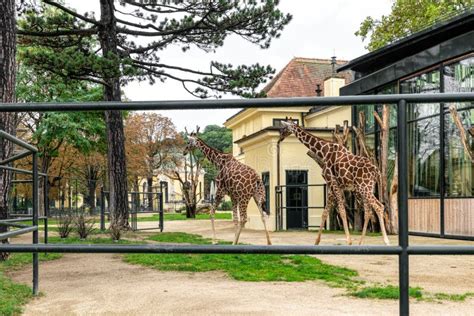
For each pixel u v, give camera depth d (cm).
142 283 477
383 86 1239
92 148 2380
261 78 1176
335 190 802
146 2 1223
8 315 334
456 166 1005
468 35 948
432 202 1064
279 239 1018
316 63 2075
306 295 415
